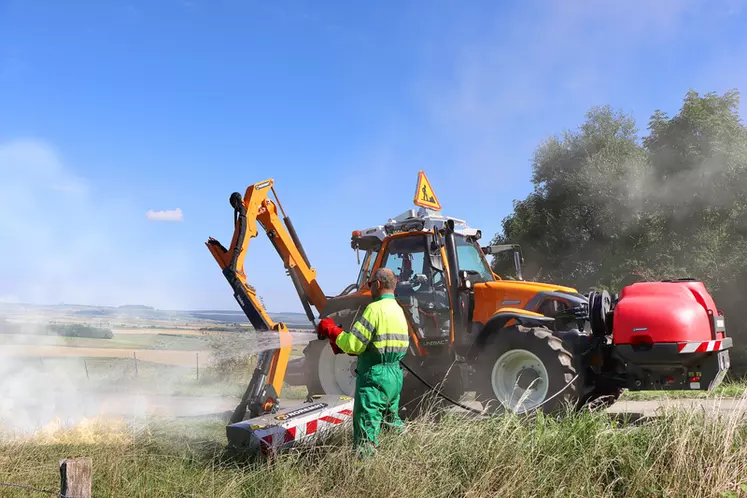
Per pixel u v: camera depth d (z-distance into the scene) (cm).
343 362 786
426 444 441
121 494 405
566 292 713
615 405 816
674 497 375
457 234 789
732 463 398
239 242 673
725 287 1426
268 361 622
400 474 399
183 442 553
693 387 601
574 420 474
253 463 473
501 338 663
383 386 481
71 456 487
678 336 588
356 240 841
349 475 411
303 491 397
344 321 769
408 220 791
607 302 664
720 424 434
